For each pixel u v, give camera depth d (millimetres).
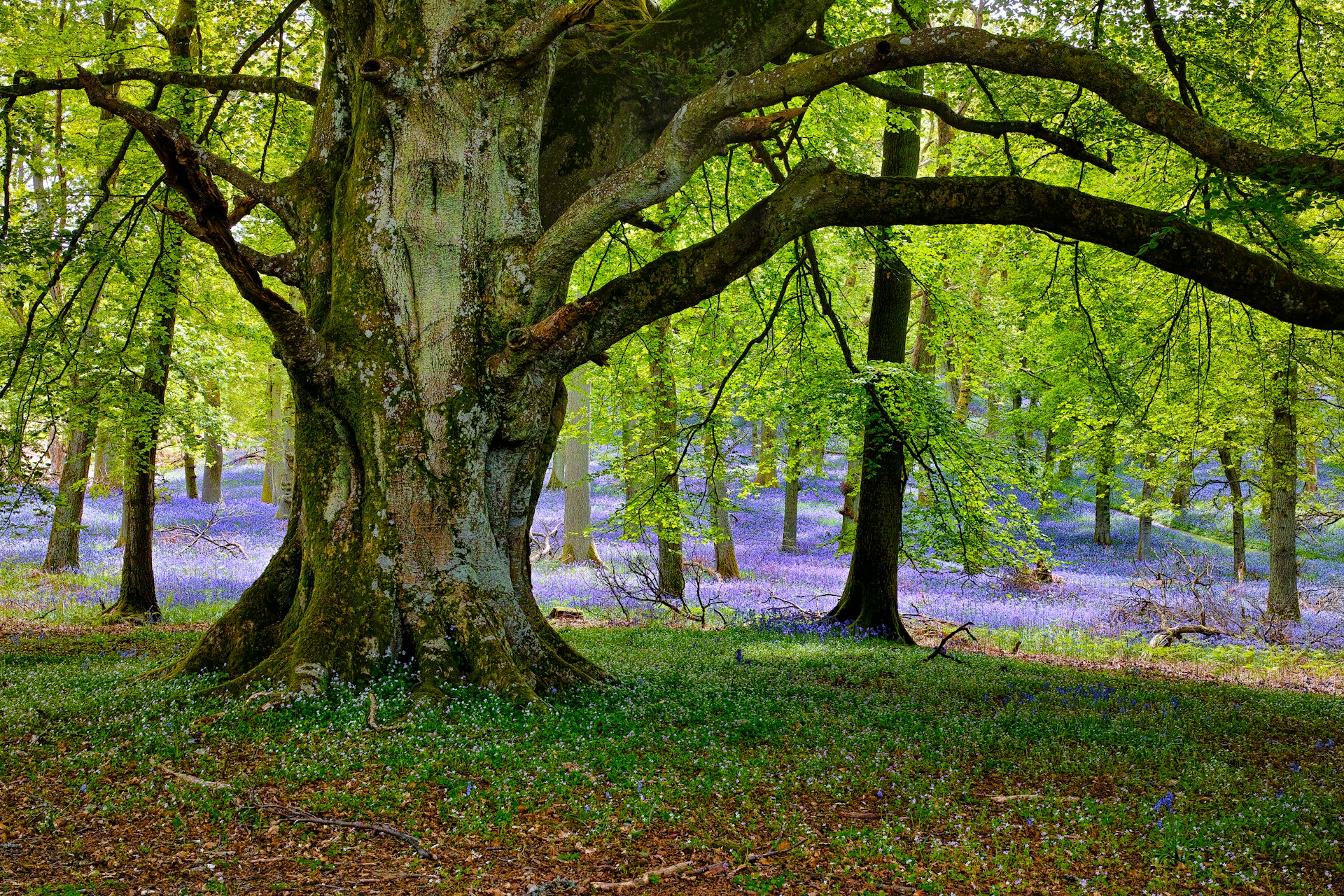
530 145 8195
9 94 10680
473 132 7840
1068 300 13016
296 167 14055
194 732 6344
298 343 7555
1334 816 5934
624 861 4770
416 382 7773
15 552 23031
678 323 15133
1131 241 7988
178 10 14609
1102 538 33281
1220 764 7012
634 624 16453
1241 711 9570
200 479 45344
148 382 14656
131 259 12922
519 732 6727
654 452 13953
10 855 4492
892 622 15383
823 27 11617
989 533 13742
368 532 7680
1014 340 19125
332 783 5602
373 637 7465
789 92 7156
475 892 4352
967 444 13516
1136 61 10953
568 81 9016
